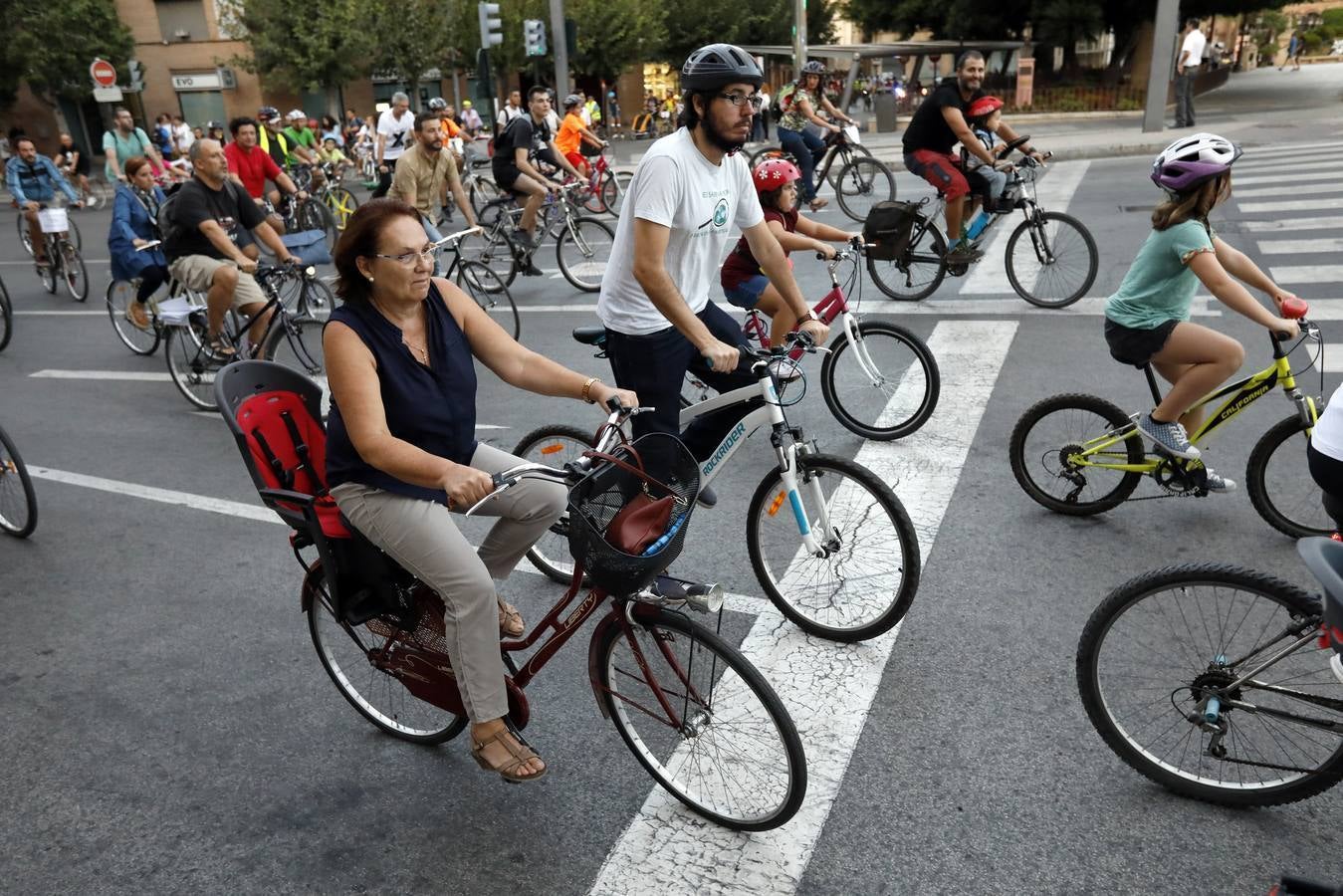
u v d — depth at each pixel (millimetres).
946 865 2658
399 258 2539
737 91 3439
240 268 6629
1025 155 8086
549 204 11773
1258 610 2688
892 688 3420
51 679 3768
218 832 2922
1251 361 6344
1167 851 2668
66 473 5922
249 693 3619
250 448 2871
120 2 37656
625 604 2734
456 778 3117
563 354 7727
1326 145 16297
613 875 2684
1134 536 4371
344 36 33062
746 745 2709
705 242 3781
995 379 6383
